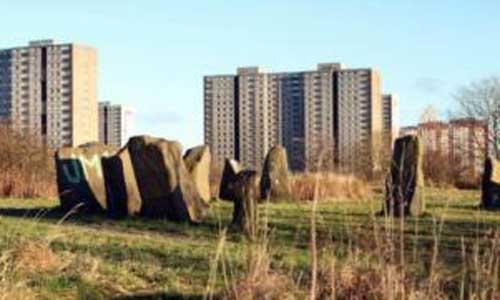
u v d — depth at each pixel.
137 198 24.47
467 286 9.98
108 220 22.86
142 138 23.62
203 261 13.79
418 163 23.72
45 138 49.16
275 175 30.09
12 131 43.12
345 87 60.28
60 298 10.94
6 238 14.31
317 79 61.25
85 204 25.55
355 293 9.55
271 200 29.72
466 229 19.72
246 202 19.38
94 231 19.58
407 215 23.56
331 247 10.73
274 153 30.58
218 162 50.66
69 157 26.23
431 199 32.19
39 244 13.02
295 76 62.72
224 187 32.69
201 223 21.73
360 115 59.62
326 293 9.71
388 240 9.62
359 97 59.66
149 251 15.13
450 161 33.78
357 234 10.82
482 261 10.39
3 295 10.27
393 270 9.32
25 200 32.31
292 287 10.28
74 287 11.47
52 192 35.28
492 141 53.75
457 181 41.41
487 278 9.45
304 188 28.95
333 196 27.30
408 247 15.52
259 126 63.81
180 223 21.83
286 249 14.96
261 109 63.81
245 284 9.92
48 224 20.77
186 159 28.78
